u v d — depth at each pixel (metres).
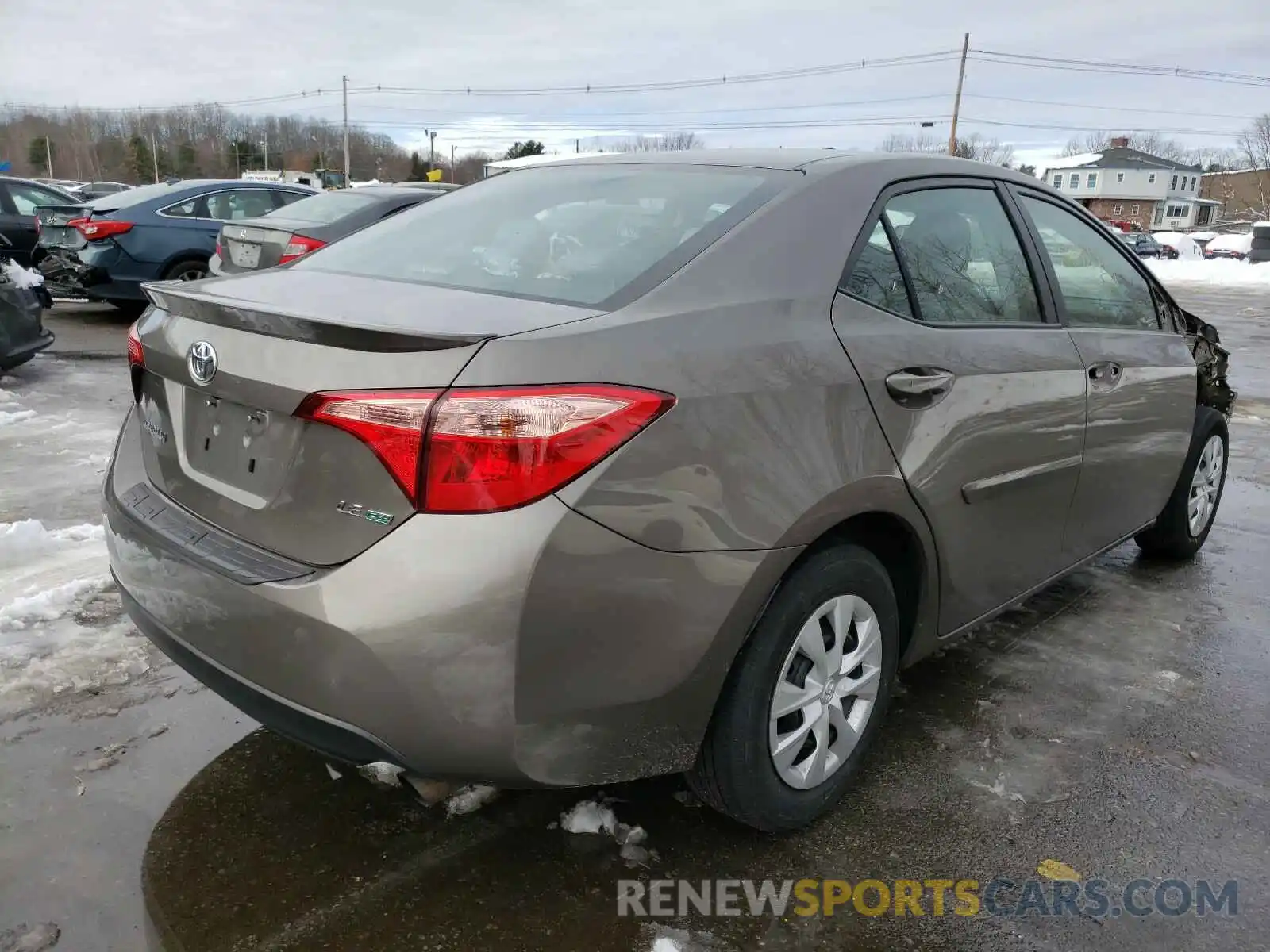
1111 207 82.62
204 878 2.16
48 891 2.10
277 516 1.94
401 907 2.10
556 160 3.12
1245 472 6.04
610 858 2.28
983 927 2.12
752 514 1.99
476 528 1.74
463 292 2.17
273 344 1.93
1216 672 3.34
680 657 1.95
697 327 2.03
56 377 7.39
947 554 2.60
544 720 1.84
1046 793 2.61
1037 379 2.86
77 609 3.39
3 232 11.16
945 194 2.83
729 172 2.63
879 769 2.69
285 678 1.88
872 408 2.28
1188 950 2.08
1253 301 20.34
